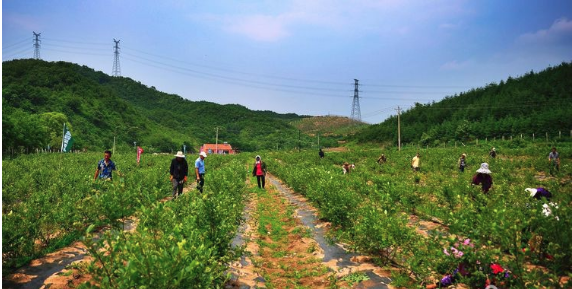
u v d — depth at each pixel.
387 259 6.61
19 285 5.19
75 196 10.42
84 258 6.40
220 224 6.08
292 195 17.31
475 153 44.78
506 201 7.80
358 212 8.45
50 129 75.88
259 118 196.38
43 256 6.50
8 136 45.31
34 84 109.31
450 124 84.75
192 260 3.65
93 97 121.44
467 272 4.99
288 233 9.79
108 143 99.75
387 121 125.56
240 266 6.71
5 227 5.77
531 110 88.50
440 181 17.17
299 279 6.31
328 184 10.52
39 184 14.80
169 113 181.25
